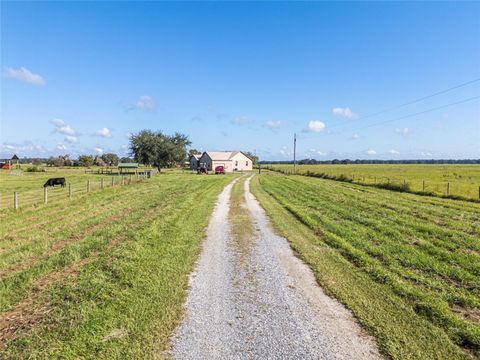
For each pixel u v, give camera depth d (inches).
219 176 1939.0
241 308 204.1
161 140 2409.0
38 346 157.2
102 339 164.6
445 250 328.5
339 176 1641.2
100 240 360.8
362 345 163.3
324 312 199.3
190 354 154.0
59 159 3831.2
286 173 2410.2
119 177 1779.0
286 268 282.2
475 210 629.3
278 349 159.0
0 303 204.8
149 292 223.1
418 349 159.0
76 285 231.5
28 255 311.9
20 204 697.6
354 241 363.3
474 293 229.0
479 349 160.2
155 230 410.6
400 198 818.2
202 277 258.4
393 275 255.0
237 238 389.7
